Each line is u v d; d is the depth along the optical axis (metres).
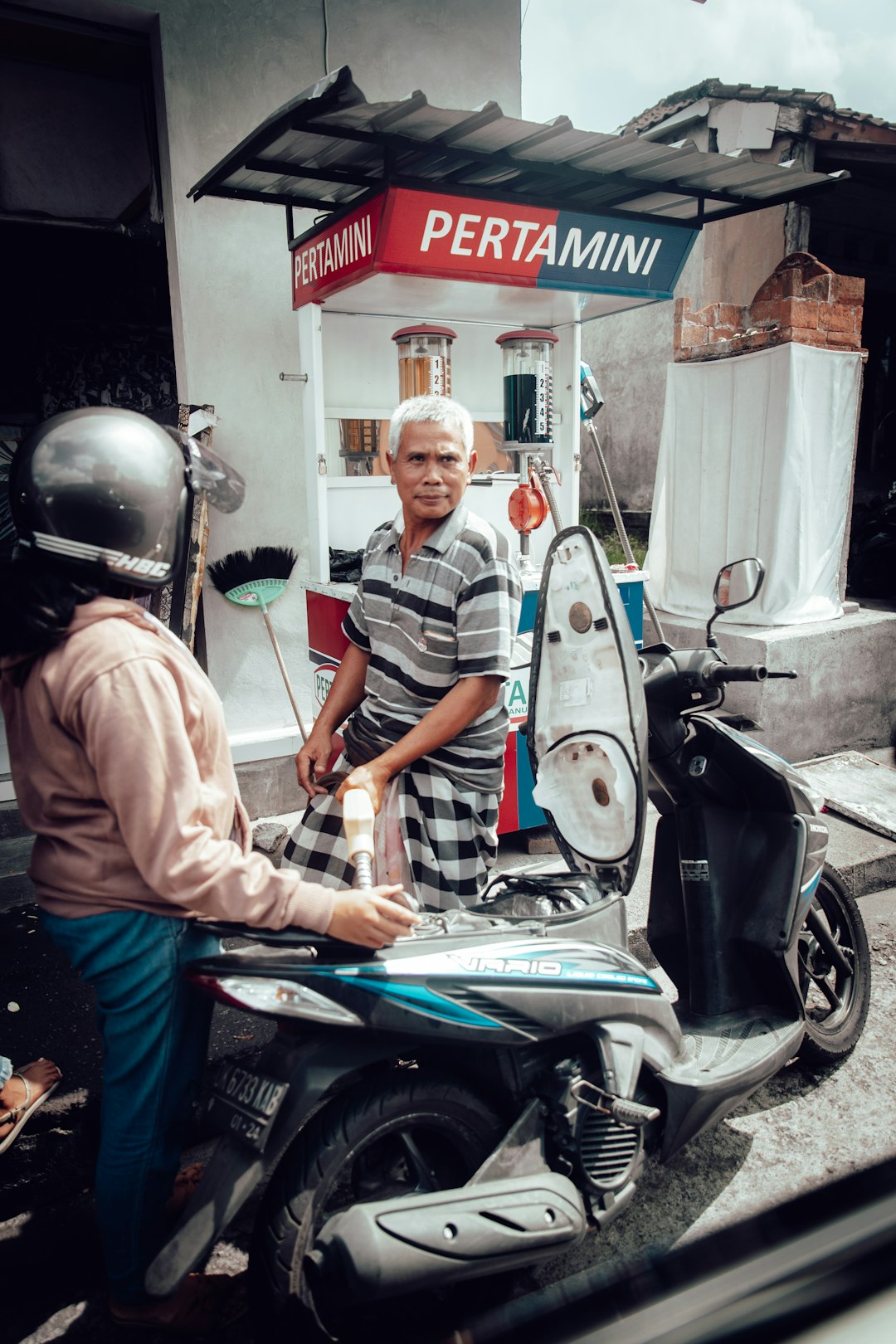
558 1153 1.68
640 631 3.70
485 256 2.92
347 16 3.71
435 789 2.16
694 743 2.29
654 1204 2.09
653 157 2.77
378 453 3.68
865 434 9.71
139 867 1.35
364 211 2.76
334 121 2.46
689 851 2.31
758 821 2.33
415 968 1.54
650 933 2.47
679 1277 1.52
